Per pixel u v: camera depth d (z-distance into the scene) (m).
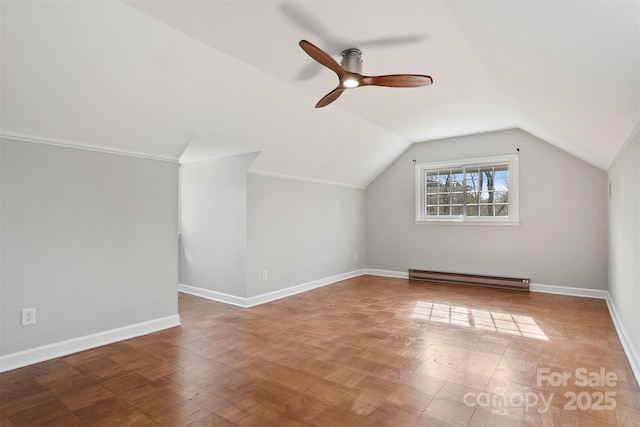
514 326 3.43
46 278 2.71
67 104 2.53
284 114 3.67
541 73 2.16
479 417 1.91
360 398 2.11
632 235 2.62
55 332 2.76
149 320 3.35
